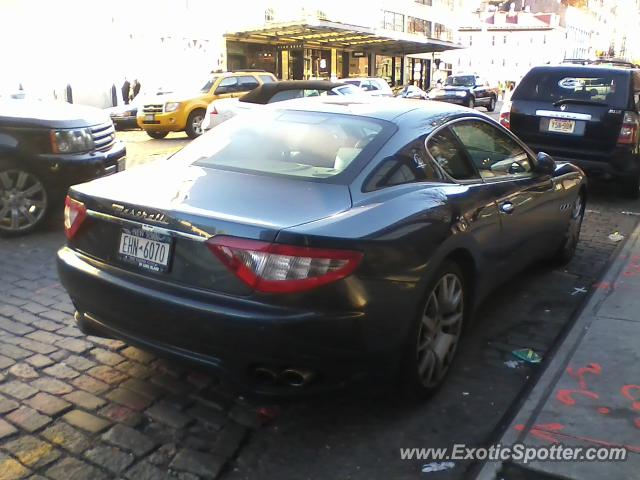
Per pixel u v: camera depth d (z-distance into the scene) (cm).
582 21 8994
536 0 8106
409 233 304
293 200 306
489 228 385
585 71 862
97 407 328
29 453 288
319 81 1178
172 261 293
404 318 300
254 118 410
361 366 290
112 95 2339
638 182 898
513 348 413
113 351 390
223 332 275
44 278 516
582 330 424
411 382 322
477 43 7319
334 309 273
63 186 654
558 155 868
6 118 620
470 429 320
